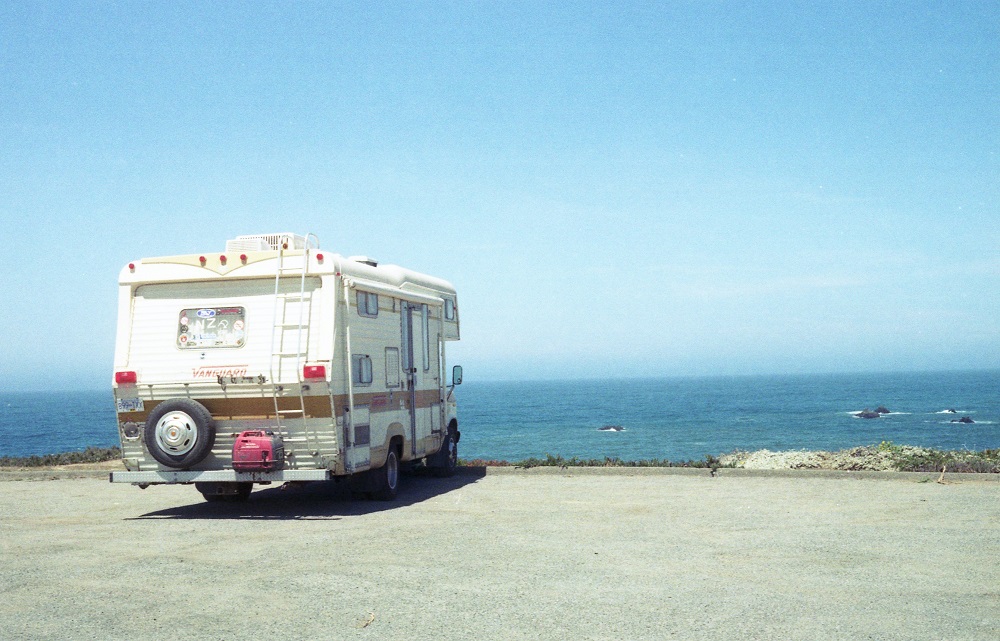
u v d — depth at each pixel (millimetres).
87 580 6848
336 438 10500
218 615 5801
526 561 7461
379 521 9992
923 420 74812
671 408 110438
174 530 9516
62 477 15750
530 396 187250
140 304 11117
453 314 15555
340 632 5398
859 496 11469
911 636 5270
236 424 10758
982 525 9156
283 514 10820
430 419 14016
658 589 6430
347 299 10914
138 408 10914
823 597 6188
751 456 15789
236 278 10852
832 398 134125
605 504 11117
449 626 5512
